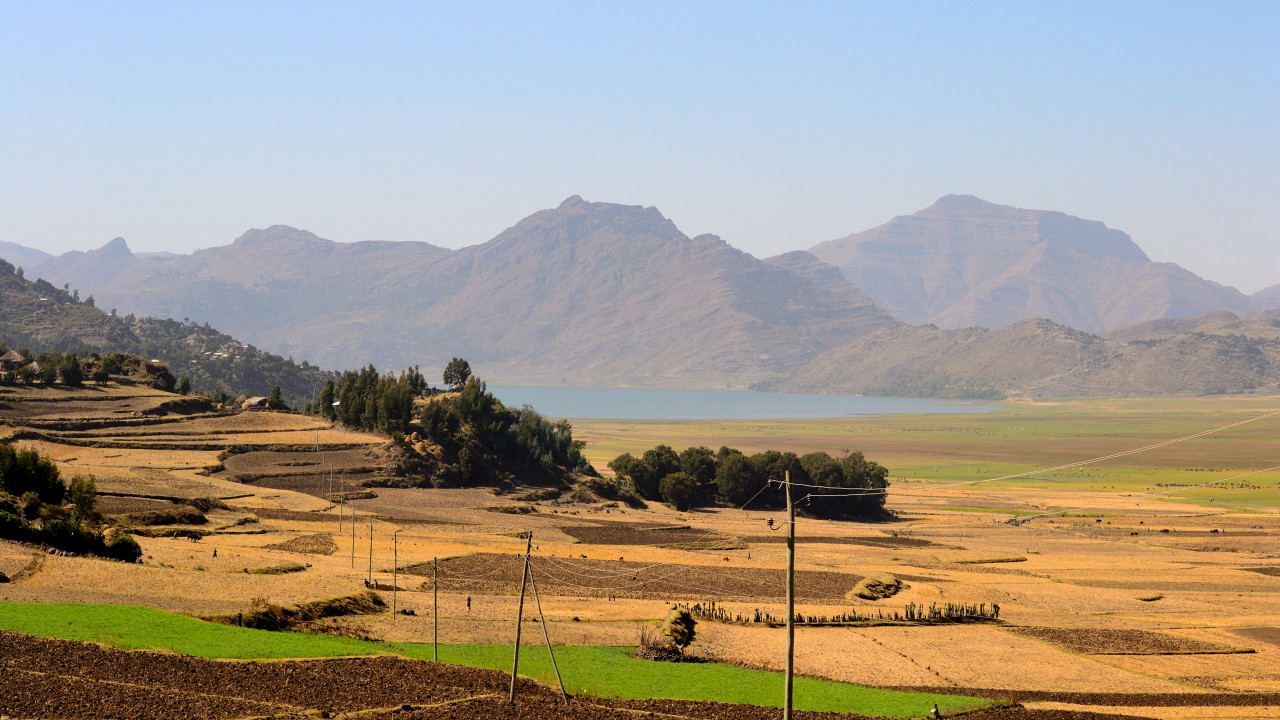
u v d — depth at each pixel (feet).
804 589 448.65
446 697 227.40
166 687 208.03
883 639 351.87
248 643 250.98
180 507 520.83
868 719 250.57
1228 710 281.33
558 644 306.55
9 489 437.17
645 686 266.77
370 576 375.45
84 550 356.79
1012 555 590.55
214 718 193.77
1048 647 351.05
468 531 570.05
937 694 283.38
